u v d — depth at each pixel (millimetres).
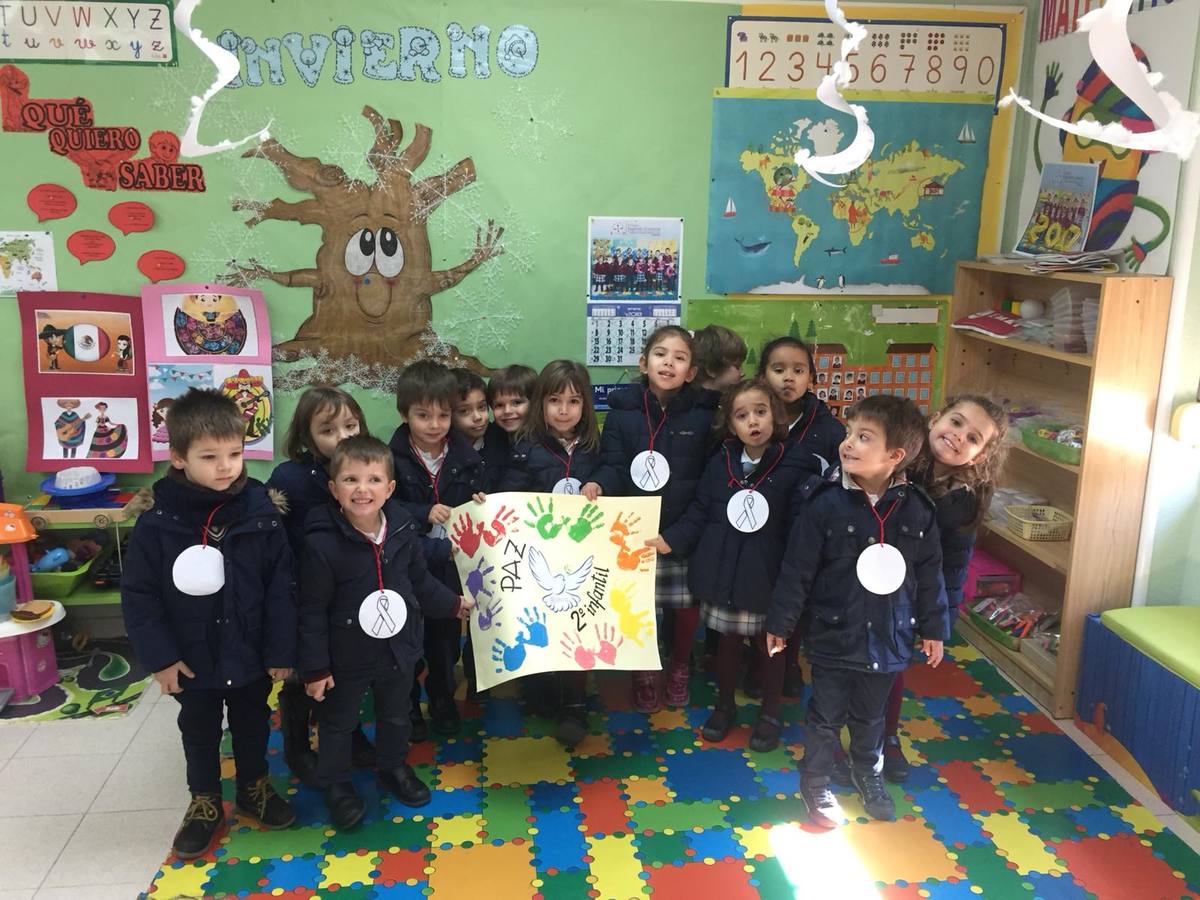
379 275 3320
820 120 3379
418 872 2254
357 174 3232
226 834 2383
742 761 2723
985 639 3385
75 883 2203
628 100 3297
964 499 2490
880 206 3490
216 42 3086
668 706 3018
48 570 3182
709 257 3463
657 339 2848
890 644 2381
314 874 2244
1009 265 3143
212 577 2164
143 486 3354
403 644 2385
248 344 3299
